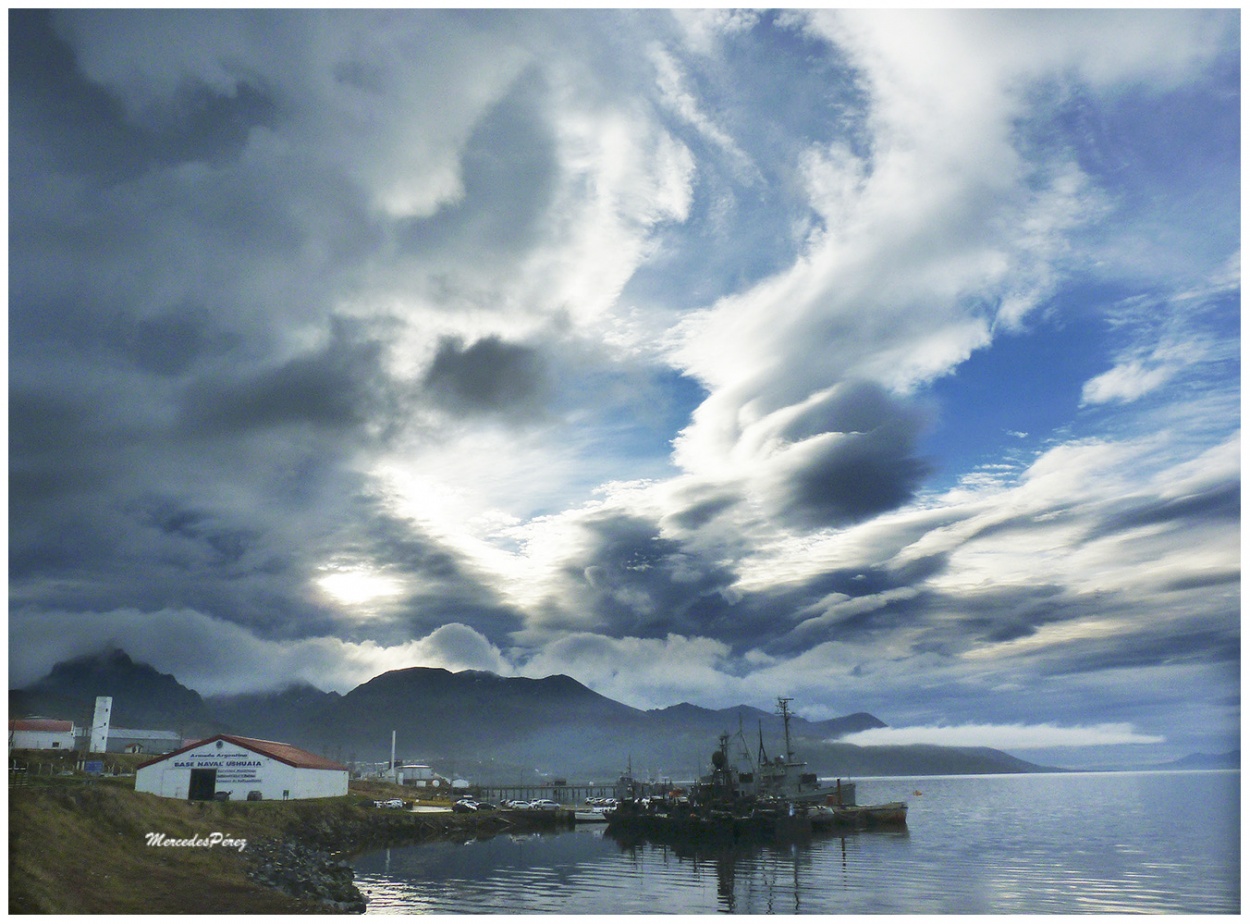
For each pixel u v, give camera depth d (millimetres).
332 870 62531
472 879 65938
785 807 119062
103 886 41719
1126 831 113500
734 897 58000
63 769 108688
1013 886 63594
